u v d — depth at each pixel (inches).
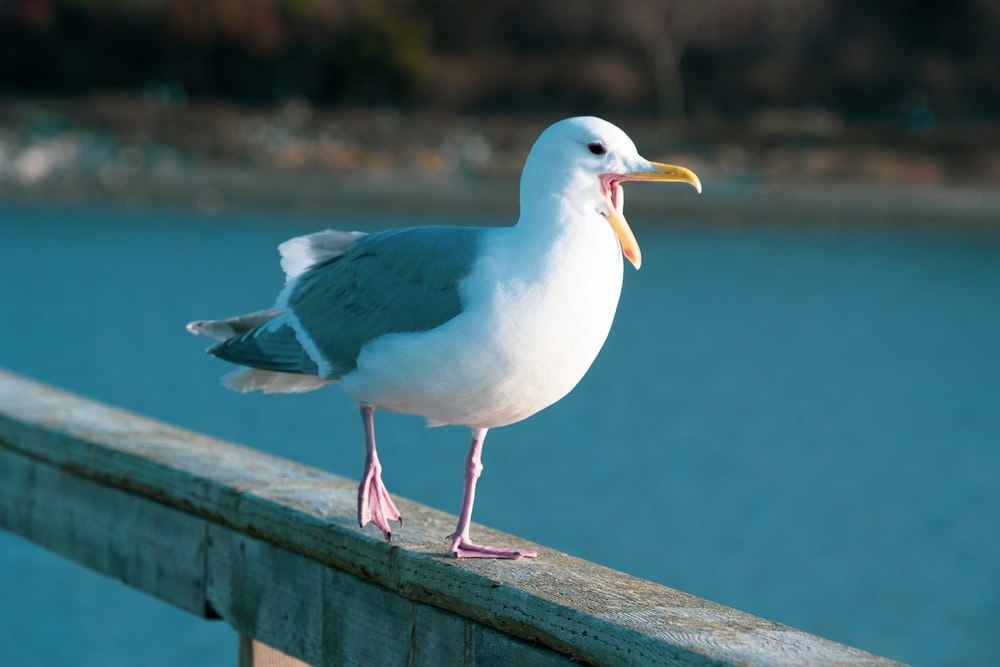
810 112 2338.8
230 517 169.6
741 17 2455.7
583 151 151.3
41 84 2293.3
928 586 442.9
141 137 2096.5
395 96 2343.8
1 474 212.7
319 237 177.2
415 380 151.9
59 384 736.3
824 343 966.4
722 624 127.3
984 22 2475.4
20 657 355.6
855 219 1780.3
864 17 2504.9
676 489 555.8
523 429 655.1
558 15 2456.9
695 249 1533.0
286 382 175.3
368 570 152.6
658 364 864.3
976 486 575.5
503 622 138.3
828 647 121.3
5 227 1539.1
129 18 2341.3
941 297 1215.6
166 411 669.3
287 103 2293.3
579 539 485.1
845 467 607.5
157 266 1261.1
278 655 172.9
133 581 188.2
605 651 127.3
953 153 2065.7
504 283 148.6
